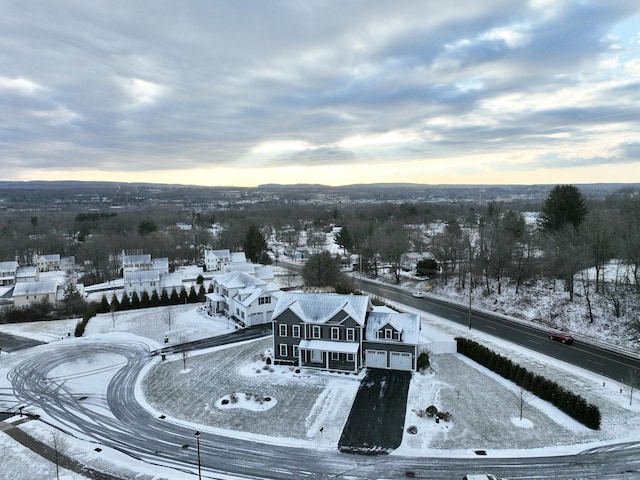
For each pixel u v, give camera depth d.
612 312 66.81
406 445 37.69
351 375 52.16
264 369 54.34
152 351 62.12
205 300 90.00
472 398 45.69
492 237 98.00
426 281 103.69
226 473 34.44
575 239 79.12
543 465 34.38
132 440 39.53
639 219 82.94
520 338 64.06
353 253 147.50
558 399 43.22
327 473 34.16
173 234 174.38
